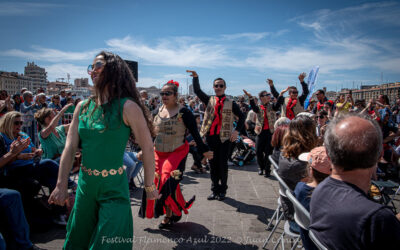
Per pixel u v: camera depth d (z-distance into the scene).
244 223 3.43
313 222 1.31
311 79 5.96
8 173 3.18
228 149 4.27
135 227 3.32
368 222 1.06
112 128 1.67
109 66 1.73
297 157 2.38
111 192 1.72
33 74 156.50
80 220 1.77
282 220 3.52
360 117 1.25
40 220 3.13
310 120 2.41
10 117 3.25
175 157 3.08
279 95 5.55
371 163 1.17
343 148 1.18
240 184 5.12
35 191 3.21
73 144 1.77
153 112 10.54
